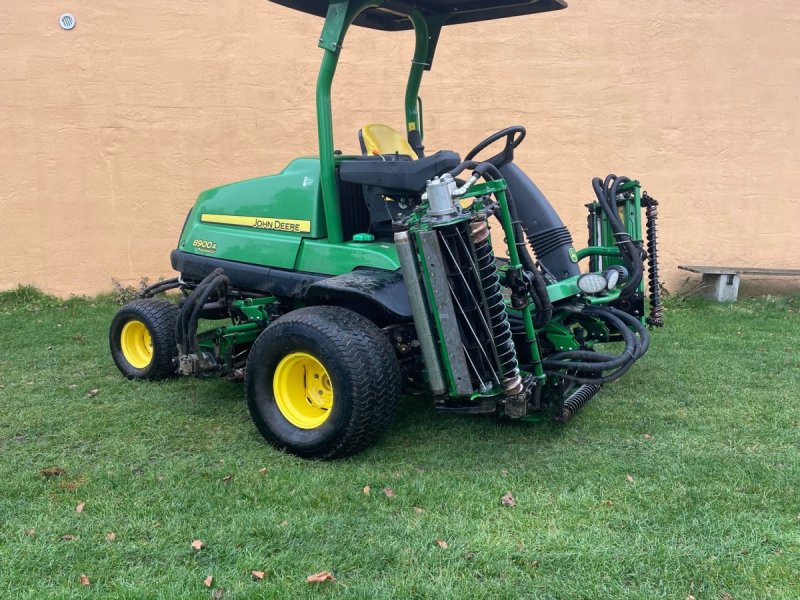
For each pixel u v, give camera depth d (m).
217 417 4.16
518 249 3.43
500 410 3.56
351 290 3.37
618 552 2.60
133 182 8.06
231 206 4.48
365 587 2.40
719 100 8.16
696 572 2.47
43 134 7.87
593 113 8.16
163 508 2.97
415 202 3.97
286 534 2.74
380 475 3.29
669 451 3.59
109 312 7.43
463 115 8.15
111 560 2.58
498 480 3.24
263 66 8.04
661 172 8.26
